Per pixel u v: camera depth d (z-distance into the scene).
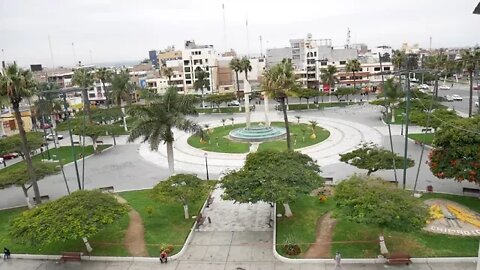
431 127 67.31
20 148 65.88
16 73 44.91
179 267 34.00
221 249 36.62
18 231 33.91
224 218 43.19
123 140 89.00
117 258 35.75
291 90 56.09
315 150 70.00
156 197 41.66
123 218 43.97
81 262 35.81
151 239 38.94
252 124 95.56
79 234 32.47
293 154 45.81
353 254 33.72
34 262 36.53
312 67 159.75
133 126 50.22
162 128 49.03
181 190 41.34
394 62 115.81
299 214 42.38
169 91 51.03
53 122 113.44
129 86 102.12
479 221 37.94
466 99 117.19
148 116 49.97
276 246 36.09
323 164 61.69
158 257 35.44
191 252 36.44
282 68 56.72
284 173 39.50
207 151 73.25
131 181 59.34
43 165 53.09
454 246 33.78
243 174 41.56
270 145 74.25
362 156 48.12
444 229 36.78
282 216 42.16
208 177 57.34
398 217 30.52
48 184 60.88
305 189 37.41
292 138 78.75
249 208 45.50
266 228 40.19
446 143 41.81
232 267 33.47
